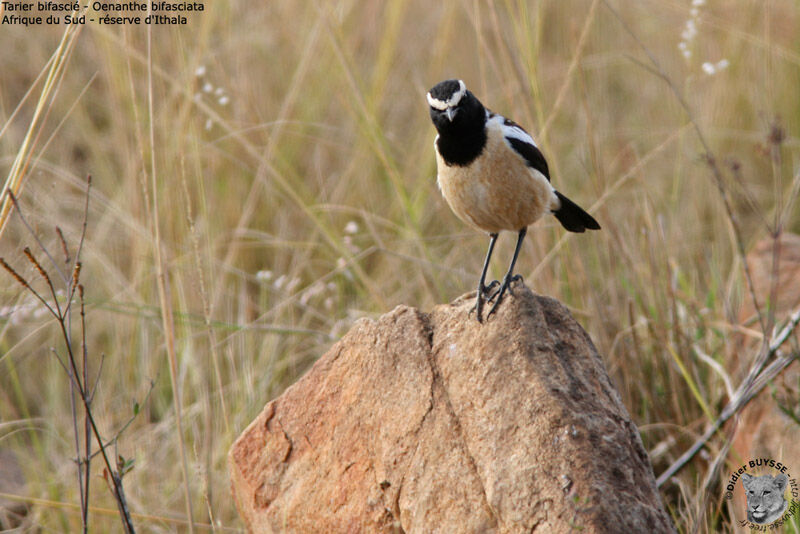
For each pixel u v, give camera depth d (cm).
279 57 1664
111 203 1395
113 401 1281
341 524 780
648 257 1273
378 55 1762
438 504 704
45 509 1087
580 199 1512
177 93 1312
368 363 794
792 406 1001
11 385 1333
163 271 959
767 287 1240
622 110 1847
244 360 1217
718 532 981
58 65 930
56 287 1199
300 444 834
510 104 1279
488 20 1794
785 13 1756
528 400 683
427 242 1472
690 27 1388
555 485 639
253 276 1380
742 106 1719
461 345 745
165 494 1098
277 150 1510
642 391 1129
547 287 1187
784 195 1586
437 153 904
